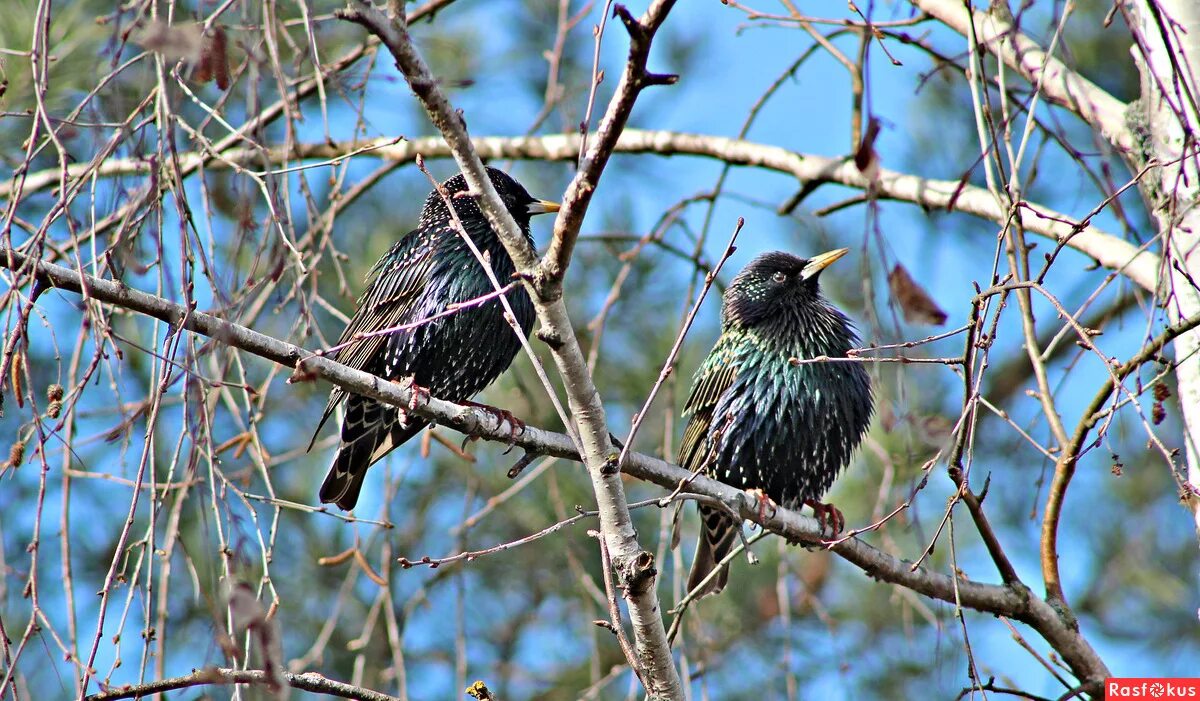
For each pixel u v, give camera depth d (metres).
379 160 14.10
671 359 6.78
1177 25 7.23
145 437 6.51
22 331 6.40
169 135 6.11
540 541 13.62
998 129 8.96
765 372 11.59
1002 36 7.06
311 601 13.63
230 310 6.09
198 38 5.63
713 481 9.58
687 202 12.30
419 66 6.50
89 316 6.49
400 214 14.41
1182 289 8.15
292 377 7.08
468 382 11.60
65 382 10.52
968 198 10.78
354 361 11.45
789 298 11.80
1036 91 7.01
